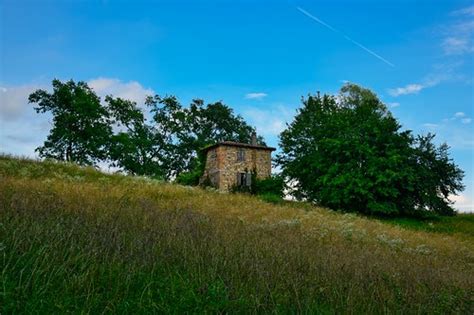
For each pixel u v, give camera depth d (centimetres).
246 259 700
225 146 4050
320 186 3894
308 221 1933
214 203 2048
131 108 5644
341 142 3669
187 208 1474
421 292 694
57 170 2412
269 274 649
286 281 625
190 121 6178
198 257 663
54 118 4984
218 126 6562
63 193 1298
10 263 513
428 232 2878
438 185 4103
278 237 1134
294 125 4788
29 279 467
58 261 552
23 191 1109
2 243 534
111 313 458
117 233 733
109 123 5456
